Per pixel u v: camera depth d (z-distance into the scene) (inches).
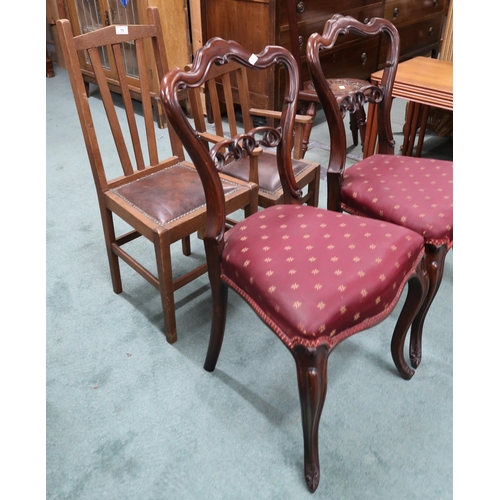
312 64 47.9
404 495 42.0
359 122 59.9
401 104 135.2
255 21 96.4
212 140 62.2
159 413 49.6
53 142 112.2
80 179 96.3
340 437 46.8
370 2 112.3
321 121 123.7
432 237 45.9
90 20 118.5
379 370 54.2
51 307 63.7
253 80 104.9
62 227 80.9
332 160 53.6
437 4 135.9
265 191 61.7
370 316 38.8
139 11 104.7
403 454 45.3
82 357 56.2
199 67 38.9
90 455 45.6
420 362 54.6
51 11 153.9
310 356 35.1
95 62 51.2
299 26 97.6
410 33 131.6
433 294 48.8
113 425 48.3
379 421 48.3
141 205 53.2
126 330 60.2
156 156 61.1
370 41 119.5
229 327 60.6
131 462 45.0
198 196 54.7
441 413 49.1
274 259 39.6
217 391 52.0
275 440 46.8
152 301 65.1
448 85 75.5
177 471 44.2
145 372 54.4
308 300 35.7
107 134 116.3
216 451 45.9
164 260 51.7
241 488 42.7
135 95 121.5
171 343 58.2
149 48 109.7
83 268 71.3
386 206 49.1
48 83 153.6
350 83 93.2
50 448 46.2
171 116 36.6
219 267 44.4
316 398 36.5
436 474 43.5
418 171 54.5
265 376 53.8
